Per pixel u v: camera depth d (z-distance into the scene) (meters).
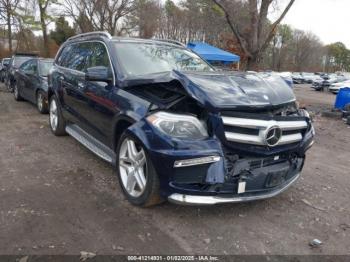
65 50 6.48
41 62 9.27
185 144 3.17
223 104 3.26
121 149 3.89
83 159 5.21
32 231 3.18
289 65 94.69
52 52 39.44
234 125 3.29
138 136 3.43
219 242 3.20
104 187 4.22
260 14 13.49
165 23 45.38
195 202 3.22
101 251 2.95
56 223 3.34
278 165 3.68
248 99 3.43
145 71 4.46
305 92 31.98
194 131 3.27
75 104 5.36
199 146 3.18
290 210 3.98
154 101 3.63
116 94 4.11
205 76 3.75
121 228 3.32
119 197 3.96
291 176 3.99
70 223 3.35
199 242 3.18
